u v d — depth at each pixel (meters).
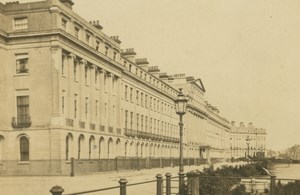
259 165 56.50
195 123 103.12
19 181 29.02
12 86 37.56
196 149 102.44
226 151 169.50
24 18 37.66
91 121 43.66
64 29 38.72
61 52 37.31
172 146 80.06
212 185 19.48
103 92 47.28
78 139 39.94
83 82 42.00
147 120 65.69
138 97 61.47
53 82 36.59
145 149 63.03
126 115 55.69
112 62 49.12
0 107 36.84
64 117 37.34
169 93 82.06
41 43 37.06
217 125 145.88
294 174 55.91
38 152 36.28
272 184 12.88
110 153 48.62
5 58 37.69
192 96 98.38
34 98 36.94
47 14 37.09
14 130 37.06
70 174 35.19
